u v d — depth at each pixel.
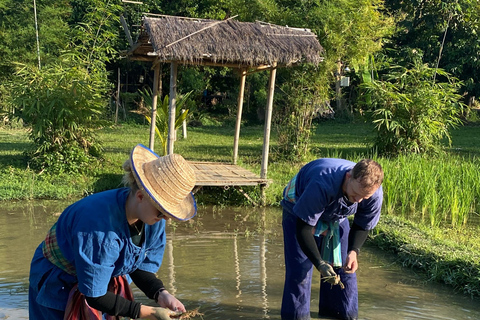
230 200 9.68
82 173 10.78
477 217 8.61
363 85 13.57
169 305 2.96
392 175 9.05
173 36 8.64
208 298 4.93
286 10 12.87
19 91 10.82
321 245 4.16
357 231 3.95
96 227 2.59
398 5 24.50
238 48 8.80
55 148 10.81
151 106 11.84
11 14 20.42
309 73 12.48
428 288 5.42
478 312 4.78
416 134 13.07
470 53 22.58
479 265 5.51
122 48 23.08
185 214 2.69
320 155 13.91
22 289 5.10
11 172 10.60
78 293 2.85
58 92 10.68
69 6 22.69
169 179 2.54
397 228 7.29
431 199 8.15
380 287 5.42
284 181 10.80
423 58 23.83
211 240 7.12
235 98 27.16
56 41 20.00
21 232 7.30
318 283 5.47
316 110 13.22
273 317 4.49
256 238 7.25
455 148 16.16
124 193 2.71
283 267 5.93
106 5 12.28
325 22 12.03
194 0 22.34
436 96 13.02
